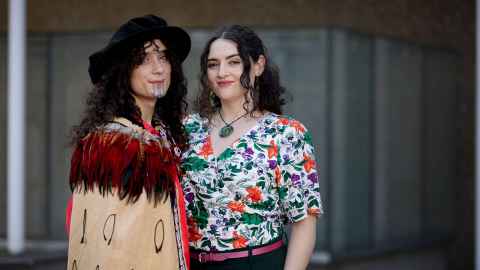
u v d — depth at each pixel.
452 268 6.45
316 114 5.57
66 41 5.86
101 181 2.39
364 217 5.79
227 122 2.68
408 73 6.07
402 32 6.02
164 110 2.67
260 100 2.68
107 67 2.50
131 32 2.46
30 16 5.89
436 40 6.24
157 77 2.51
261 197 2.57
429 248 6.29
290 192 2.60
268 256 2.59
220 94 2.63
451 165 6.42
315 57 5.59
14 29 5.30
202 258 2.59
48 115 5.86
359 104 5.72
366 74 5.78
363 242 5.78
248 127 2.62
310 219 2.63
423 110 6.20
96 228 2.38
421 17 6.12
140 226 2.40
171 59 2.58
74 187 2.48
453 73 6.36
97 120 2.47
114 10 5.85
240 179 2.55
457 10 6.31
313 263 5.50
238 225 2.57
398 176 6.04
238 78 2.61
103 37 5.84
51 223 5.86
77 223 2.43
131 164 2.40
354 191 5.70
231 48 2.61
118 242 2.37
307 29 5.61
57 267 5.46
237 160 2.57
